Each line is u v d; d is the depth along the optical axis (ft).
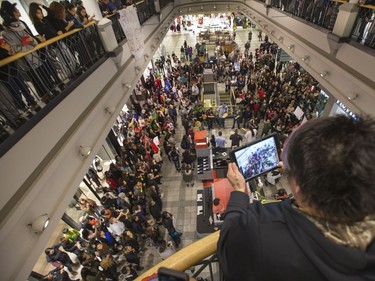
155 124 35.81
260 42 80.18
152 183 26.50
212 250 3.51
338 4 17.15
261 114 37.24
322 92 31.35
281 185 28.37
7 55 10.21
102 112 18.07
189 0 52.80
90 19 16.98
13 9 11.18
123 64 22.31
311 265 1.86
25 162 10.06
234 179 3.82
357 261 1.72
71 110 13.65
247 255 2.18
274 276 1.97
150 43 32.30
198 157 28.73
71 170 13.62
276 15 30.04
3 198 8.87
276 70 51.19
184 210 27.89
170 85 48.91
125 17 21.45
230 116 42.29
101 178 31.58
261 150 4.52
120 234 23.00
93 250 21.61
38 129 10.97
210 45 81.46
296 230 2.00
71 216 27.76
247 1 45.96
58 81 14.11
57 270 21.61
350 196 1.67
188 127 35.88
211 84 47.60
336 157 1.69
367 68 14.08
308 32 21.36
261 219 2.27
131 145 30.63
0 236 8.45
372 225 1.83
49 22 13.73
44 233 10.97
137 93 42.24
